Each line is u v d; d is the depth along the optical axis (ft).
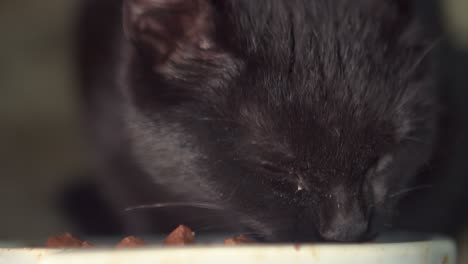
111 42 1.83
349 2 1.57
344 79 1.47
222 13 1.53
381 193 1.47
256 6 1.55
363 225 1.40
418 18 1.69
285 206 1.47
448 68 1.89
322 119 1.44
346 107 1.44
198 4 1.52
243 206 1.53
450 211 1.89
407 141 1.52
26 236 2.24
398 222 1.70
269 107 1.48
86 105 1.98
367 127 1.44
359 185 1.43
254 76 1.51
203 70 1.55
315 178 1.43
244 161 1.50
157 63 1.59
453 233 1.95
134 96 1.63
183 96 1.57
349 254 1.13
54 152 2.47
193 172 1.59
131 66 1.63
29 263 1.19
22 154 2.48
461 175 1.86
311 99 1.46
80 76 2.03
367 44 1.51
